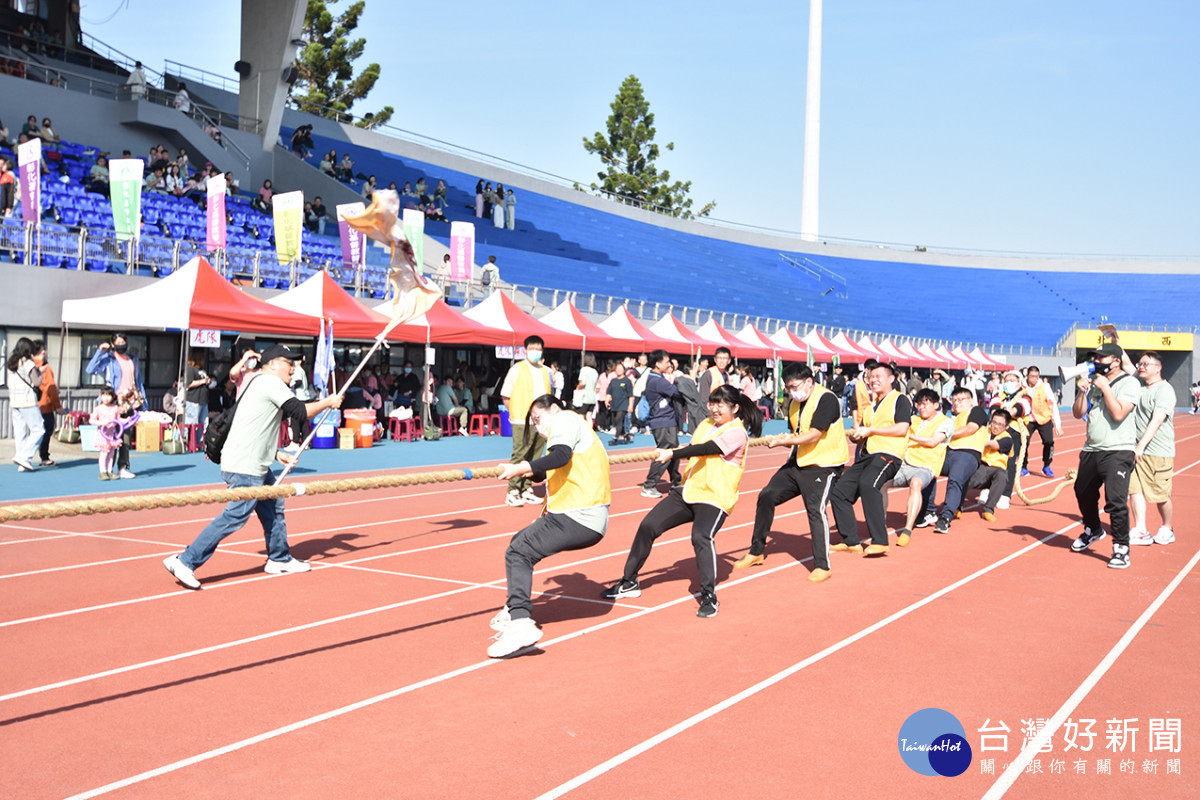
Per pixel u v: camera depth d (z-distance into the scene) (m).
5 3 32.22
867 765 4.47
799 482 8.53
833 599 7.72
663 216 59.25
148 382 20.03
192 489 13.09
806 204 67.38
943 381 40.97
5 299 17.23
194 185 26.41
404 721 4.93
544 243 43.56
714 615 7.12
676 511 7.46
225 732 4.77
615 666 5.88
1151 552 10.10
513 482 12.49
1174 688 5.61
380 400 22.52
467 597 7.55
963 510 13.41
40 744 4.60
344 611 7.08
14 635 6.36
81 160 26.62
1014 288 66.00
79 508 4.90
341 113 54.38
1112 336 9.40
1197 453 25.52
